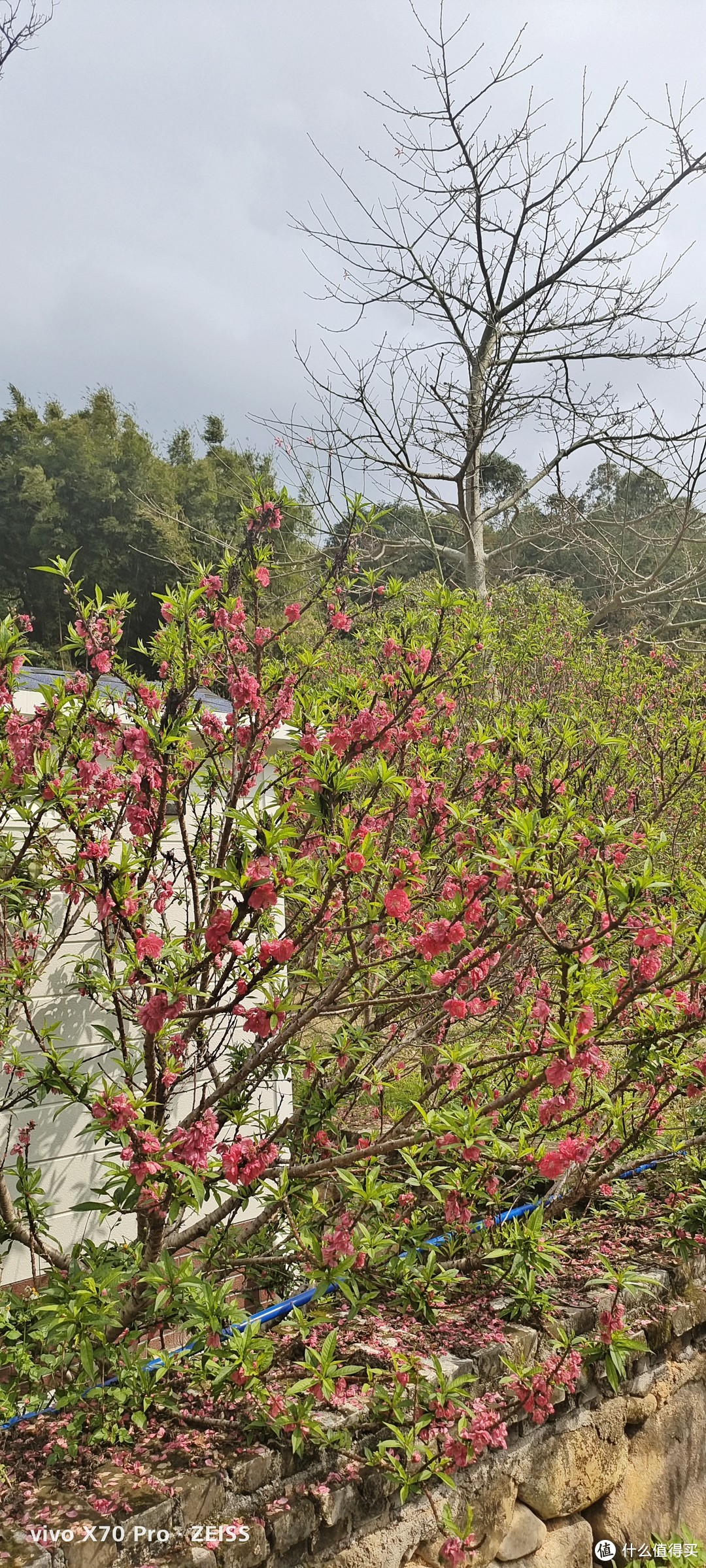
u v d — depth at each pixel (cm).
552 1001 282
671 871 481
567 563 1382
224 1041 273
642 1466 311
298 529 750
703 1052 317
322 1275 238
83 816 246
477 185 848
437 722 397
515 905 245
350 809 295
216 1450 222
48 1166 313
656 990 249
